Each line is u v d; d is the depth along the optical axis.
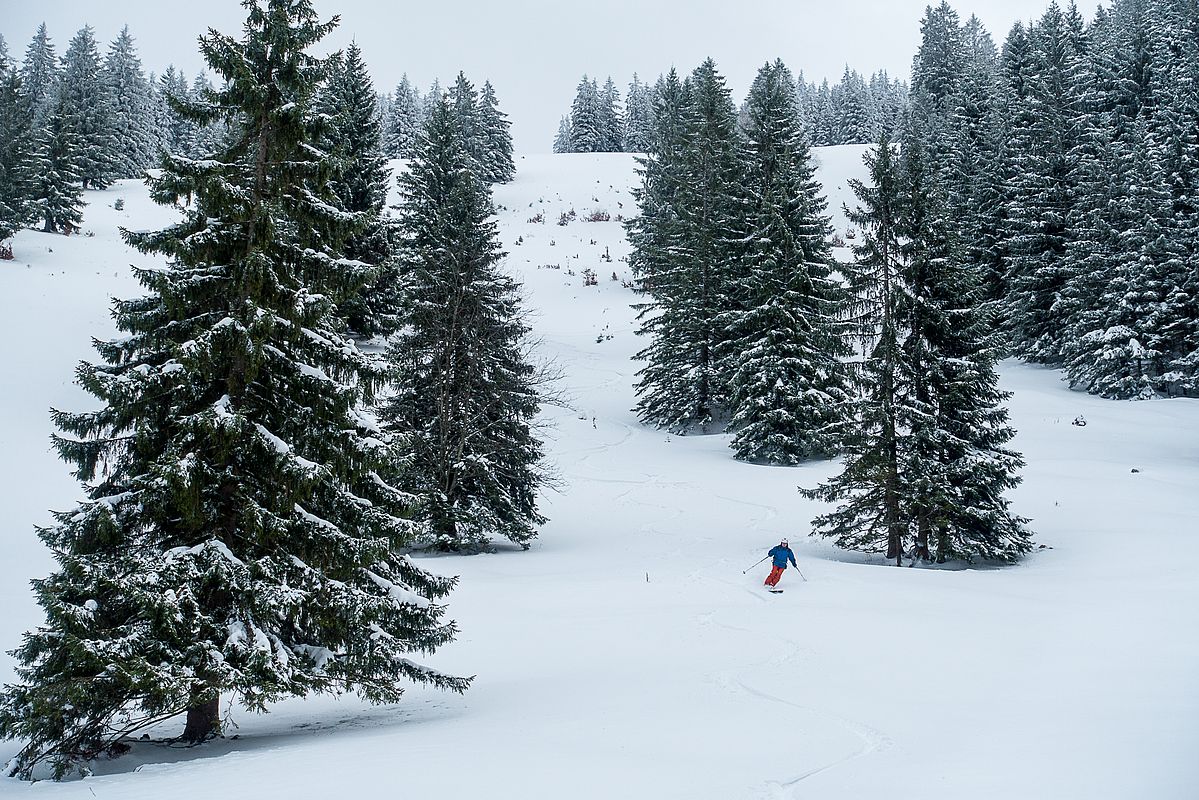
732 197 42.00
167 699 9.92
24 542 22.16
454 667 14.69
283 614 10.76
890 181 24.72
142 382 10.59
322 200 12.20
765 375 36.50
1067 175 53.47
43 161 56.28
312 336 11.60
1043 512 27.72
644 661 14.16
